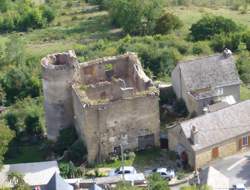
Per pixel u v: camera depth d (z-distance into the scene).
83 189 100.50
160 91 128.50
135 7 182.50
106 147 110.12
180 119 122.12
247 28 173.88
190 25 185.38
